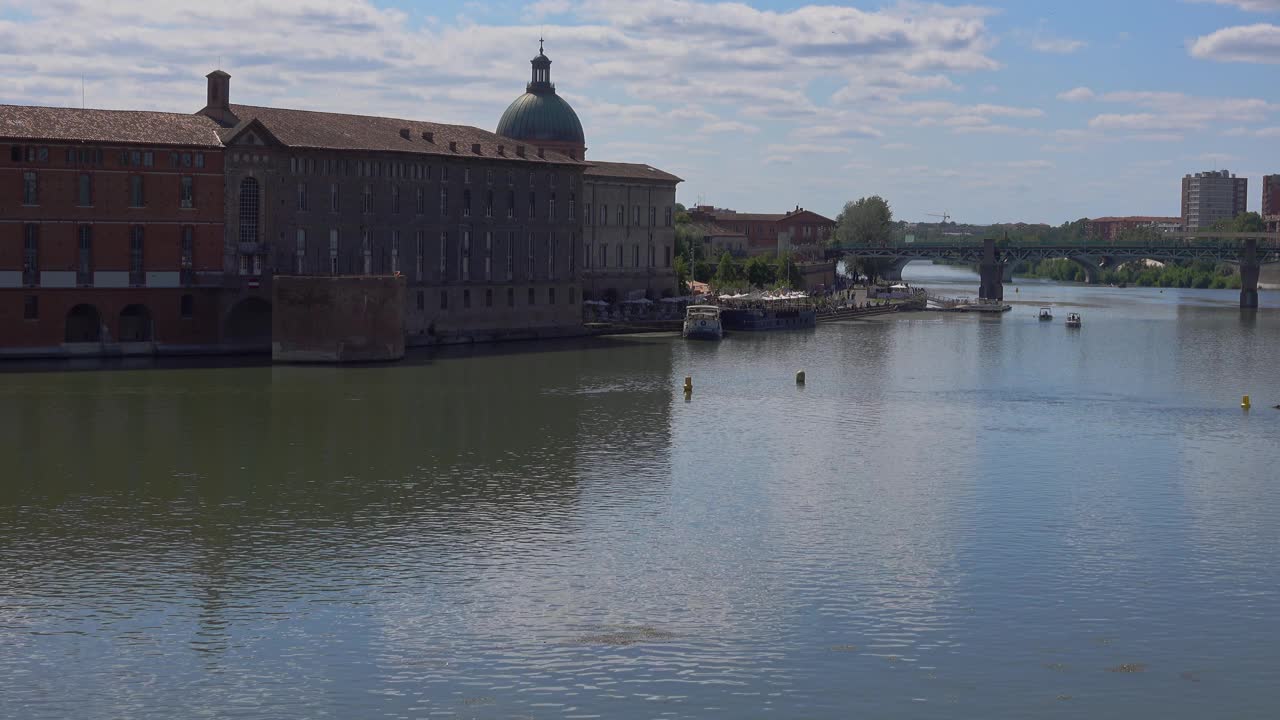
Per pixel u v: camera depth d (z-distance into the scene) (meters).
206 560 72.94
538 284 192.38
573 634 62.38
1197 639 62.00
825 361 171.50
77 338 149.62
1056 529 80.12
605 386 139.62
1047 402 133.00
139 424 109.69
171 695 56.03
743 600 66.75
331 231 161.75
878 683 57.25
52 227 144.88
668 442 107.06
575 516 82.56
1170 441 109.81
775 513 83.56
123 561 72.62
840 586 69.00
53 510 82.56
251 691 56.41
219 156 151.88
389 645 61.09
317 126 164.75
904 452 103.94
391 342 156.88
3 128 141.75
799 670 58.47
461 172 178.12
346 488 89.06
